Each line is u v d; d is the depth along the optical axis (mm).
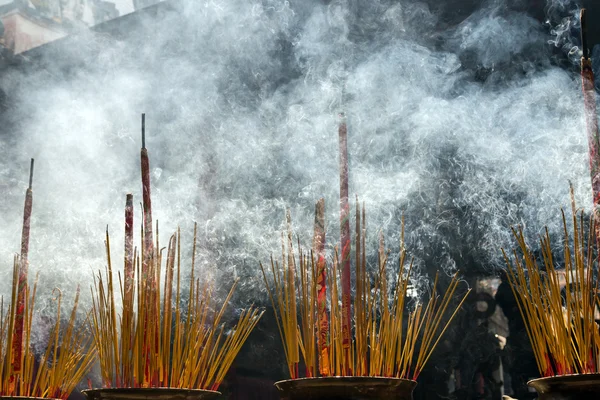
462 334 1531
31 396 953
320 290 911
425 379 1548
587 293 817
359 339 886
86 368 1041
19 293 952
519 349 1485
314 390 812
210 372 936
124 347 888
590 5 1605
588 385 741
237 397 1600
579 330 815
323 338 893
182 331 948
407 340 920
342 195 946
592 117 853
